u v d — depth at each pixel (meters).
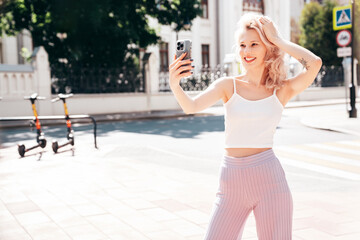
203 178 5.98
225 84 2.21
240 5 33.91
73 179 5.96
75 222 4.05
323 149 8.60
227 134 2.20
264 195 2.10
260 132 2.12
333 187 5.43
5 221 4.11
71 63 18.95
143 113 19.20
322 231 3.74
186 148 9.09
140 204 4.65
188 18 21.09
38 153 8.41
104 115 18.28
